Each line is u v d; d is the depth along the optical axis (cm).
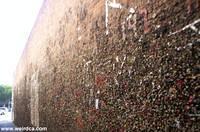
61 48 535
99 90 327
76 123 427
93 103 349
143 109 229
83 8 390
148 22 222
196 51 171
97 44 334
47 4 688
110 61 295
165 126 200
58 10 564
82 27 396
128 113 255
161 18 205
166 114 199
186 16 180
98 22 329
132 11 247
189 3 177
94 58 345
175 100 189
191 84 175
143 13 229
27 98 1198
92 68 354
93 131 348
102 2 315
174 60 191
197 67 170
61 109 530
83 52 392
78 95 417
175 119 189
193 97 173
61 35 536
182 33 183
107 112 303
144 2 227
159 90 207
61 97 532
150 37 219
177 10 188
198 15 170
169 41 196
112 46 289
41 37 793
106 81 306
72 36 454
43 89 752
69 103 471
